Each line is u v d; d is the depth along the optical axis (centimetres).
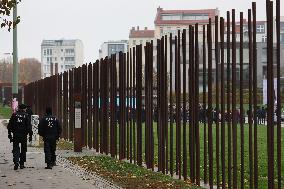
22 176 3362
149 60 3862
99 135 5506
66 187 2855
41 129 3859
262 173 3556
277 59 2239
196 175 3041
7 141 6619
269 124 2297
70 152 5241
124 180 3169
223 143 2736
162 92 3609
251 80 2450
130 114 4294
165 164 3612
